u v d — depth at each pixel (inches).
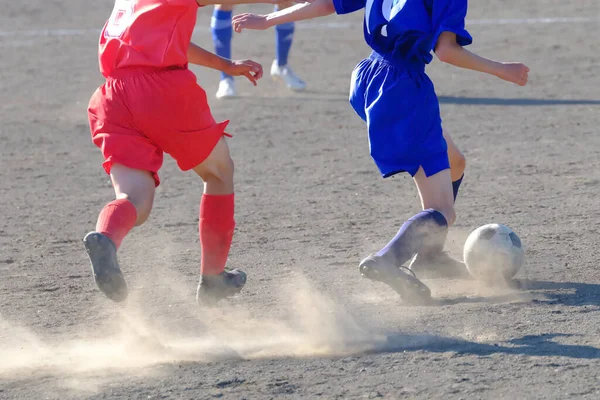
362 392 535.8
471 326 650.2
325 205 1097.4
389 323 666.8
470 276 791.7
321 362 590.6
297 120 1683.1
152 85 630.5
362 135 1541.6
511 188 1141.7
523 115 1642.5
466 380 548.4
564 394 522.9
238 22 762.8
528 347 601.3
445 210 716.0
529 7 3171.8
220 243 708.7
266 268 842.2
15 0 3676.2
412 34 689.0
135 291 784.9
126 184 634.8
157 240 968.3
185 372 579.8
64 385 561.0
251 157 1396.4
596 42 2436.0
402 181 1218.0
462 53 681.6
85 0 3656.5
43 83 2135.8
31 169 1355.8
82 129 1646.2
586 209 1020.5
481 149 1391.5
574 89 1875.0
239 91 2007.9
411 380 552.1
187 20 644.1
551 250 860.6
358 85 726.5
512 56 2283.5
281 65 1999.3
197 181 1269.7
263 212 1070.4
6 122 1716.3
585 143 1402.6
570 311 676.7
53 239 984.9
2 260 904.3
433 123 712.4
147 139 646.5
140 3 641.6
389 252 691.4
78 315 719.7
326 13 752.3
